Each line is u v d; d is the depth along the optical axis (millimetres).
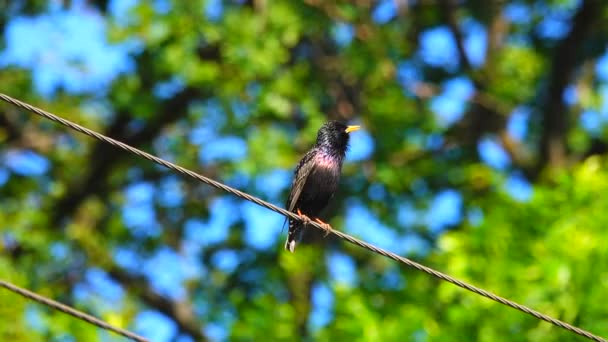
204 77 16484
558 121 18531
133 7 16656
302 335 15156
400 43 18031
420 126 18328
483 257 12859
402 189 18594
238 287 18875
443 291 12617
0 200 18594
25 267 17625
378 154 18406
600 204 12703
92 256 18484
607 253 11938
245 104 17266
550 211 12859
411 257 17953
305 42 18594
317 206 10859
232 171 18234
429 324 12672
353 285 15203
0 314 13766
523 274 12242
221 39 16562
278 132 17266
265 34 16703
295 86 17062
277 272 17500
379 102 17781
